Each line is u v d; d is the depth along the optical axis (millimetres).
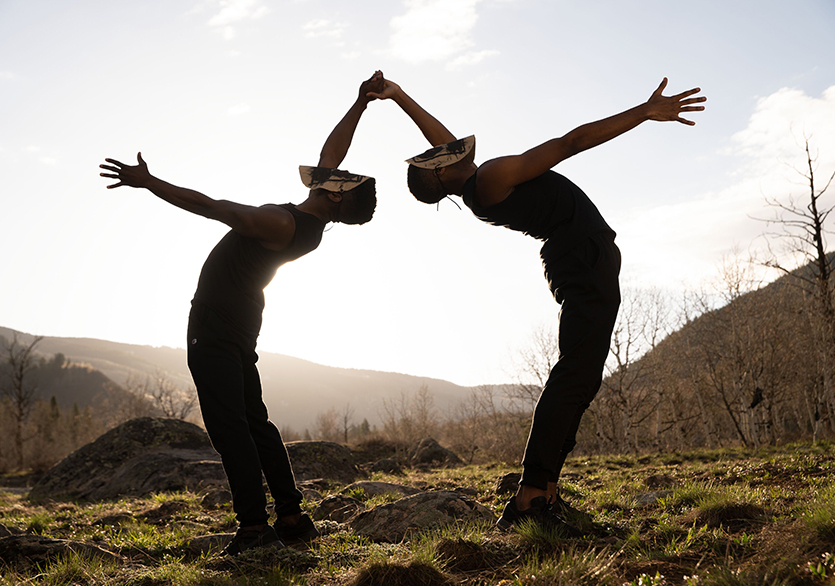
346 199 3117
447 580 2188
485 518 3404
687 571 2127
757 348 23266
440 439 38781
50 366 174250
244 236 2924
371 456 25094
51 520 6102
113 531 4582
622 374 26516
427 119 3543
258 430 3133
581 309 2941
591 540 2678
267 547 2773
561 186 3023
